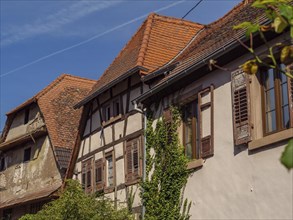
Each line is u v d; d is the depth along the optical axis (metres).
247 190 10.46
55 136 22.30
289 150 3.41
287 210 9.47
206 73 12.25
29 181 23.78
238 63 11.22
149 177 14.01
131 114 16.17
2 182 26.16
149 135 14.29
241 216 10.54
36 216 14.73
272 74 10.50
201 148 11.99
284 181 9.60
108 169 17.27
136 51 17.61
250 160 10.48
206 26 17.73
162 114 13.86
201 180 11.89
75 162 19.67
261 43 10.55
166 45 17.48
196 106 12.84
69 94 24.92
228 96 11.40
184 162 12.56
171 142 13.19
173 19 18.89
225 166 11.16
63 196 14.61
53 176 21.95
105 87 17.16
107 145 17.36
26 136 23.89
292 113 9.71
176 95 13.33
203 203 11.70
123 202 15.61
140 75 15.69
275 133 9.93
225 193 11.06
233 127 10.99
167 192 12.94
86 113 19.34
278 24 4.51
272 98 10.45
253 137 10.49
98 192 17.11
